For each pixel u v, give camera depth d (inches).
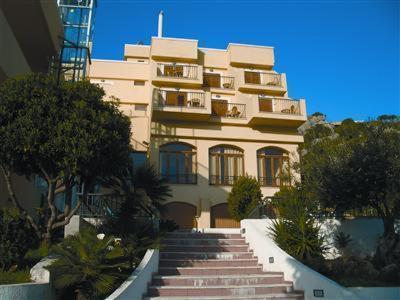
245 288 392.5
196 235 528.1
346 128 569.3
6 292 280.2
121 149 415.5
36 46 702.5
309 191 531.8
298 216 490.0
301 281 397.4
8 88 394.9
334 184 491.2
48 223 420.2
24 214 397.7
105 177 469.4
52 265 322.7
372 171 470.9
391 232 492.7
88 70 1107.3
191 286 392.8
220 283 406.9
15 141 370.6
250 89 1032.2
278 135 900.6
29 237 355.6
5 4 589.3
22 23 638.5
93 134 384.5
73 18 1119.6
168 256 463.8
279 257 433.4
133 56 1213.7
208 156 861.8
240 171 874.1
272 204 604.7
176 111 833.5
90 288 327.0
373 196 491.5
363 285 400.2
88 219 510.6
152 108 828.6
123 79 1114.1
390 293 386.3
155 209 525.0
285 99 916.0
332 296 380.8
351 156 494.3
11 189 417.7
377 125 521.0
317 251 469.7
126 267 365.1
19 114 381.7
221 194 844.6
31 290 297.4
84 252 336.5
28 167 413.1
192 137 861.2
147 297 368.8
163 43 1074.7
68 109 397.7
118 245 387.9
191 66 1005.8
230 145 881.5
